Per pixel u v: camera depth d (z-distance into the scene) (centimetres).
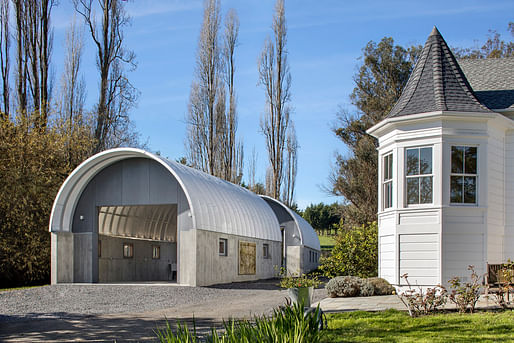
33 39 2700
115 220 2214
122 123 3106
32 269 2061
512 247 1389
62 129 2464
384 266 1452
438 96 1369
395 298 1266
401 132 1388
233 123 3781
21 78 2653
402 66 3947
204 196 1933
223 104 3722
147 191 1955
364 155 3738
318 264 3625
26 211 2062
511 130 1431
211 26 3712
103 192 2006
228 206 2131
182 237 1881
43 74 2714
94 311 1257
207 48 3691
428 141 1343
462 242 1310
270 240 2581
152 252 2581
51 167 2272
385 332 837
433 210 1320
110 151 1867
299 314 708
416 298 1070
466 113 1312
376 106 3900
